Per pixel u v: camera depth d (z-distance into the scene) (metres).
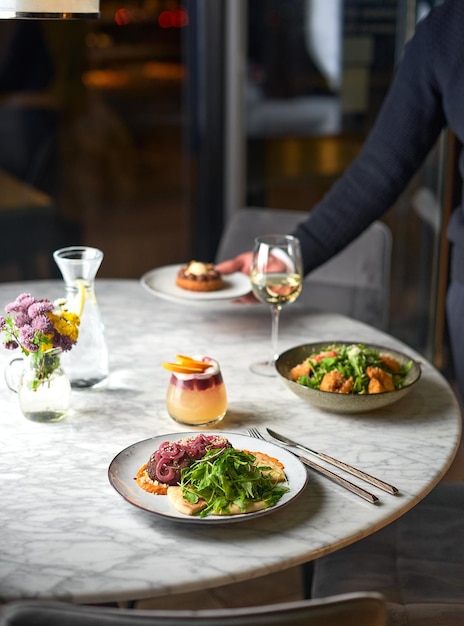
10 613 0.84
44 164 4.07
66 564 1.05
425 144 1.92
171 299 1.86
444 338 3.48
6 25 3.85
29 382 1.40
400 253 3.56
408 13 3.33
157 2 4.02
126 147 4.25
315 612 0.85
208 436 1.25
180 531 1.12
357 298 2.34
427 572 1.45
